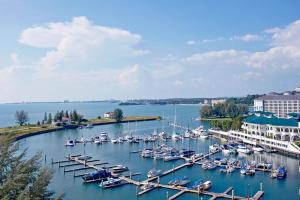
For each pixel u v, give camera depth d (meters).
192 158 177.62
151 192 120.69
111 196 117.31
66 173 151.00
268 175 144.38
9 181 40.53
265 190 122.25
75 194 119.62
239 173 148.62
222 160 167.62
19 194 39.97
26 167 43.84
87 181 134.75
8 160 44.34
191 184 130.25
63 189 125.50
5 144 45.41
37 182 42.38
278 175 138.75
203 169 157.12
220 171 150.50
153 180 136.38
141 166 166.38
